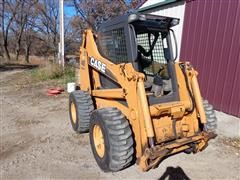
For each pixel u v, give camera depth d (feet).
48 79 44.19
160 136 13.88
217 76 24.49
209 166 14.83
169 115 14.15
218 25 24.16
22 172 14.38
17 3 119.75
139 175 13.88
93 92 18.04
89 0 94.38
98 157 14.64
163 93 14.64
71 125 21.27
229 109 23.48
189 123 14.85
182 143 13.55
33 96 32.35
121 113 13.93
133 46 13.78
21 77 50.52
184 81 14.75
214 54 24.70
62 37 50.47
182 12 28.71
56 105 27.66
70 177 13.84
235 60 22.71
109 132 13.17
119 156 13.03
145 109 12.57
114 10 90.53
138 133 13.15
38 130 20.45
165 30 15.08
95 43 17.72
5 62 102.68
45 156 16.10
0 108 27.07
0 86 41.01
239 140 18.15
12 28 128.57
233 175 14.03
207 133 14.26
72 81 39.83
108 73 15.33
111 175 13.92
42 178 13.80
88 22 96.32
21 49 152.76
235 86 22.84
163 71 15.26
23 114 24.80
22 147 17.40
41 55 149.79
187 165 14.87
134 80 12.94
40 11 126.41
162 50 15.44
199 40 26.27
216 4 24.27
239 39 22.27
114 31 15.11
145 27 14.56
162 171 14.25
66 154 16.30
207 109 16.28
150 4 34.24
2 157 16.07
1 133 19.98
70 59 55.57
